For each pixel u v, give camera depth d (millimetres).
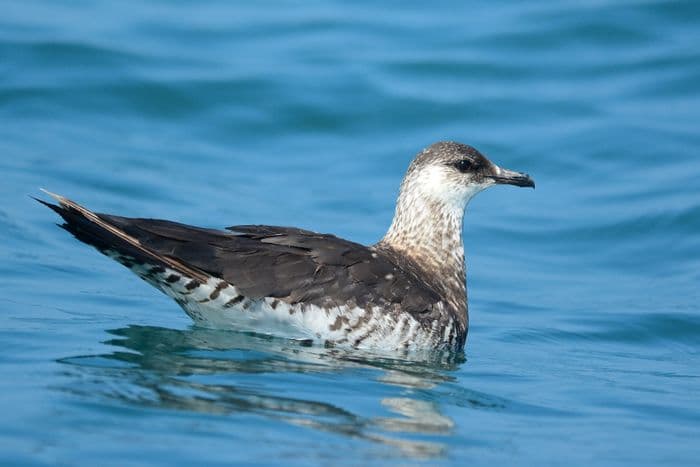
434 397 11430
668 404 11734
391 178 19984
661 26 23578
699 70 22219
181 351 12039
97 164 19312
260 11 25359
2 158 19047
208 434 9633
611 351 14016
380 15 25062
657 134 20594
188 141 20875
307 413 10445
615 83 22250
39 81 21609
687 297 16000
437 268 13859
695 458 10102
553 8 24453
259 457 9258
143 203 18078
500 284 16594
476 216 19078
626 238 18047
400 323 12727
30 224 16703
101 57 22344
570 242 18094
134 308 13961
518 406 11406
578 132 20844
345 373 11844
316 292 12500
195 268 12336
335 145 20984
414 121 21406
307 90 21984
